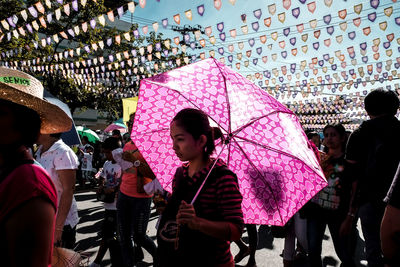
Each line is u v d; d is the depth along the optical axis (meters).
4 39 12.20
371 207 2.57
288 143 1.82
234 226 1.40
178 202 1.54
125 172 3.40
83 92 17.61
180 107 2.01
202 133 1.54
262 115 1.79
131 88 16.38
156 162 2.05
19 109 1.05
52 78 15.91
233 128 1.87
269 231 5.69
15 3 13.06
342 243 3.02
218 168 1.52
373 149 2.58
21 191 0.91
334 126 3.10
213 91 1.87
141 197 3.37
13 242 0.87
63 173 2.43
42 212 0.92
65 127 1.48
